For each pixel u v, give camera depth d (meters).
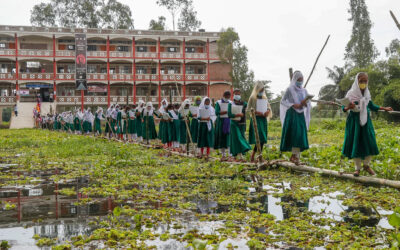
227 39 44.81
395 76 30.03
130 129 16.31
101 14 56.50
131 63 47.38
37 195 5.50
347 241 3.31
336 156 8.16
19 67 45.06
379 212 4.29
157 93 48.03
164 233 3.59
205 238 3.45
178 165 8.53
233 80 44.88
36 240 3.45
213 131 9.84
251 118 7.94
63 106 45.75
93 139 17.77
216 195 5.39
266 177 6.84
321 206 4.62
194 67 49.00
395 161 7.39
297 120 6.80
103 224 3.91
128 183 6.42
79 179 6.97
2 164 9.54
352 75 32.06
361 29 40.41
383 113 27.52
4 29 42.41
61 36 44.00
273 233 3.60
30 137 21.45
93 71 46.25
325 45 6.88
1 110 44.38
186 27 58.47
